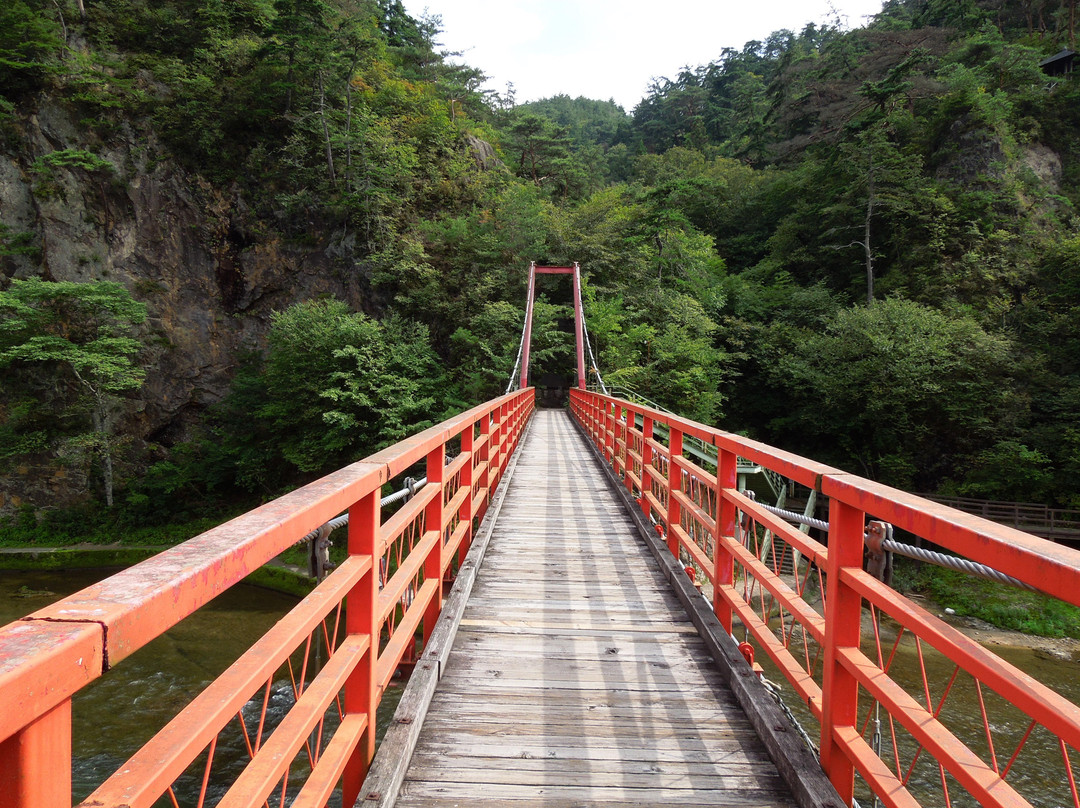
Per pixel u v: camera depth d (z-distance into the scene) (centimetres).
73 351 2131
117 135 2522
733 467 331
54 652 65
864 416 2158
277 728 140
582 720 267
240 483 2361
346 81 2827
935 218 2638
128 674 1052
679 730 261
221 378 2606
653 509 582
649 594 430
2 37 2453
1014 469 1836
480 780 223
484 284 2603
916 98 3472
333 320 2144
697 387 2484
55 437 2328
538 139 4450
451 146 3378
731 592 318
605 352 2578
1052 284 2344
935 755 143
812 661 777
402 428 2017
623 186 4400
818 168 3475
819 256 3141
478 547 492
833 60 4619
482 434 604
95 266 2450
